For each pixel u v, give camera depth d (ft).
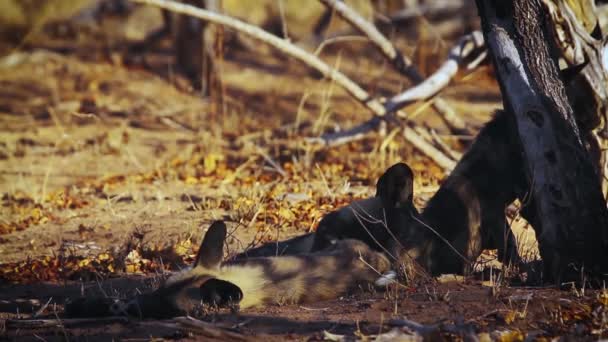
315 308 27.25
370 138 64.69
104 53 99.30
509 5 30.19
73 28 111.55
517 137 29.81
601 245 28.45
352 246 30.19
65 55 99.30
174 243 38.19
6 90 87.35
